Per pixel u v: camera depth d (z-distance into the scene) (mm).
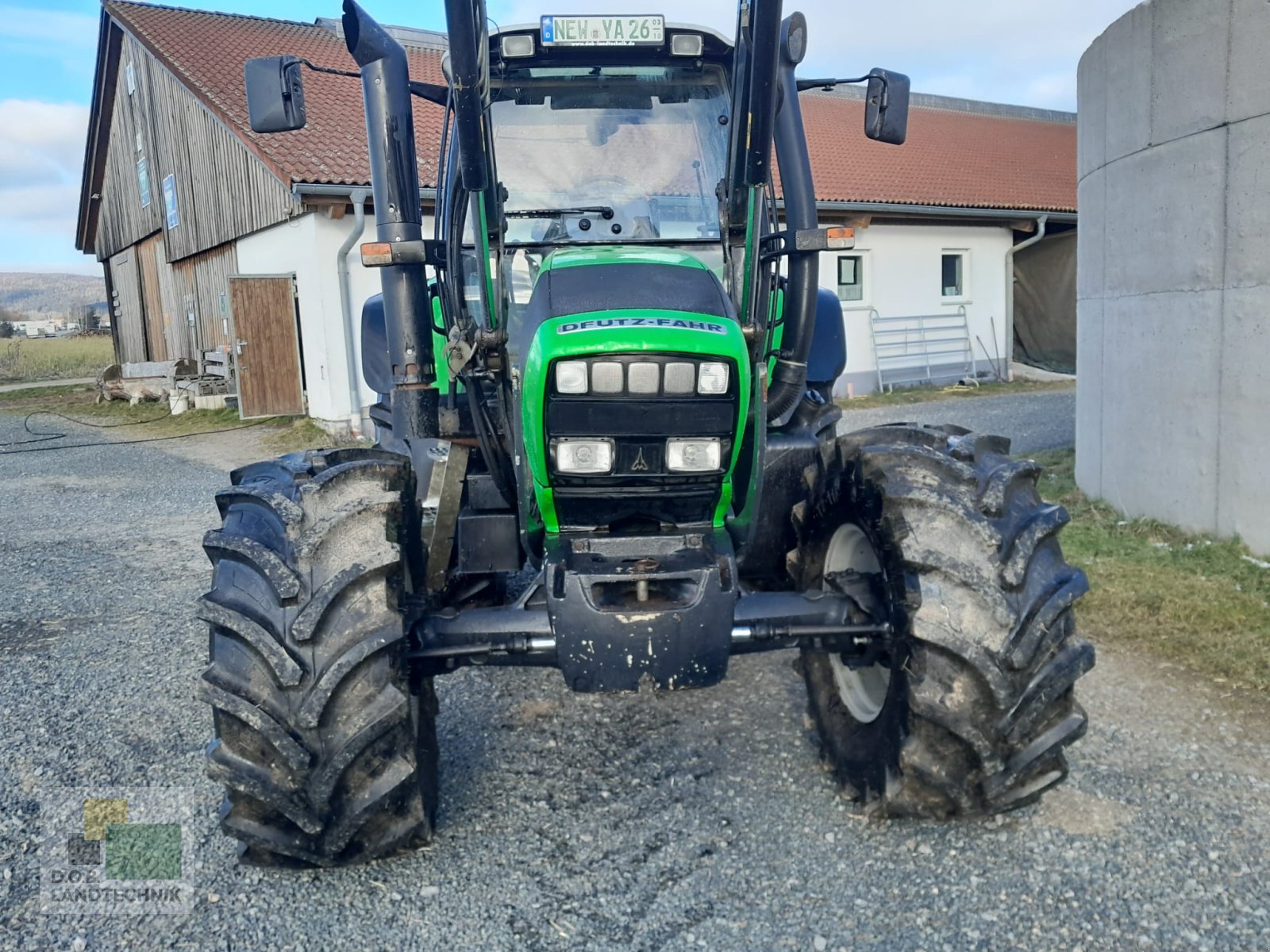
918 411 13688
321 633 2650
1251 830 3027
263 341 13625
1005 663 2693
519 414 2965
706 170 3721
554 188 3656
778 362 3580
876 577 3107
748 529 3127
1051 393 15398
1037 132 22828
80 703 4301
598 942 2588
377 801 2674
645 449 2852
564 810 3277
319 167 11766
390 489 3018
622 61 3738
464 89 2791
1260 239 5277
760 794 3338
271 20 18859
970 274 17156
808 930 2613
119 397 18406
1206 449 5727
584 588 2768
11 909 2801
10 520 8414
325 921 2721
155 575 6488
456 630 2986
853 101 21406
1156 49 5898
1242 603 4770
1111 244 6500
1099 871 2830
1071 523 6383
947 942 2549
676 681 2781
